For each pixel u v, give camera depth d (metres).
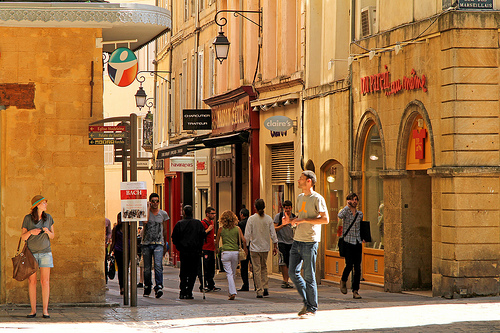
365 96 44.22
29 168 33.06
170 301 37.56
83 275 33.12
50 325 27.27
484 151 35.62
